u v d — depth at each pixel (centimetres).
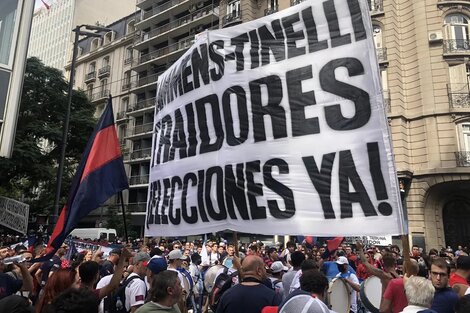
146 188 4106
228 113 495
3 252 657
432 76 2297
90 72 5316
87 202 527
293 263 560
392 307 395
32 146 2620
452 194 2227
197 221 513
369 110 385
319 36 432
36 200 3041
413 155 2303
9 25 1223
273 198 430
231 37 512
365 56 396
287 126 438
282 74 453
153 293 325
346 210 380
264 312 312
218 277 588
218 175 494
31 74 2872
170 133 595
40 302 380
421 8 2383
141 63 4503
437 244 2173
